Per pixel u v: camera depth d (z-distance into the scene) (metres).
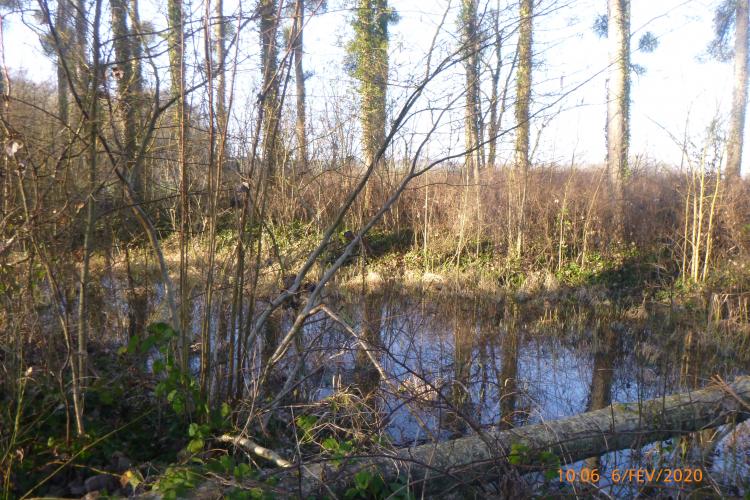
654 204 11.50
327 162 9.34
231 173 4.14
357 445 3.27
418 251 11.95
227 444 3.53
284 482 2.87
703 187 9.45
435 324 8.11
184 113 3.58
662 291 9.60
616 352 7.08
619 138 11.85
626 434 3.71
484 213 12.03
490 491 3.30
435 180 12.04
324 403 3.99
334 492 2.89
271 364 3.84
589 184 12.06
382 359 5.79
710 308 7.85
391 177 11.38
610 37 7.48
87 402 3.80
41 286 3.74
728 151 10.34
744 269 8.83
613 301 9.70
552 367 6.38
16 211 3.17
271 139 3.92
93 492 2.88
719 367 6.41
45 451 3.17
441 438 4.12
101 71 3.23
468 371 5.75
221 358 4.33
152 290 5.81
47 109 3.49
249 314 4.00
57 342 3.73
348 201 3.83
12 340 3.18
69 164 3.12
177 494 2.69
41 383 3.42
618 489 3.49
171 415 3.81
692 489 3.36
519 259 11.30
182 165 3.63
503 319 8.62
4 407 3.18
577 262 11.23
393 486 2.89
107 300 5.16
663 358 6.64
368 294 9.69
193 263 5.16
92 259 4.88
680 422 3.84
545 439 3.54
